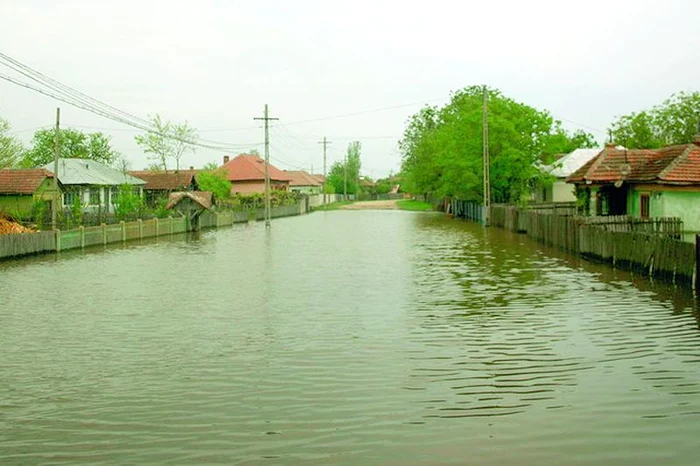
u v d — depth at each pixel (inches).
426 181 3410.4
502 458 324.5
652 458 321.7
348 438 351.9
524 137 2212.1
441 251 1330.0
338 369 479.5
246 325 638.5
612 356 499.2
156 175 3068.4
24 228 1632.6
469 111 2586.1
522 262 1099.3
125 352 539.2
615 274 911.7
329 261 1188.5
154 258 1283.2
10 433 365.4
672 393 412.5
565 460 321.4
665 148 1416.1
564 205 2047.2
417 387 434.9
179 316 687.1
